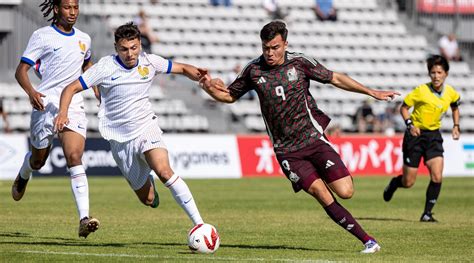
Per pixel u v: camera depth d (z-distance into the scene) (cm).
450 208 5381
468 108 12425
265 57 3030
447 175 9725
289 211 5047
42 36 3419
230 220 4462
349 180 3058
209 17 12656
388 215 4869
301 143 3084
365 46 13075
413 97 4638
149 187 3338
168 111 10900
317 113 3116
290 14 13200
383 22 13525
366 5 13700
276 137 3116
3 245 3192
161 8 12481
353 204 5719
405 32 13438
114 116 3206
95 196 6272
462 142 9838
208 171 9119
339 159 3067
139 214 4806
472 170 9831
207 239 2973
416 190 7294
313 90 11962
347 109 11619
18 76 3369
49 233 3706
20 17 10319
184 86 11312
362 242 3127
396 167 9694
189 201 3133
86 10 11362
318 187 3061
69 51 3450
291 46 12725
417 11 13662
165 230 3897
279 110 3056
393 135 9731
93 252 2981
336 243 3394
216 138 9219
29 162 3662
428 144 4616
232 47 12350
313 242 3428
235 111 11212
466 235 3738
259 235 3706
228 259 2794
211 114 11069
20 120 10312
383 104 11744
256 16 12938
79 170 3284
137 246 3212
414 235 3734
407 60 13050
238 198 6144
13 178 8606
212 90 3120
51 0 3469
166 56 11925
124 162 3256
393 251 3112
